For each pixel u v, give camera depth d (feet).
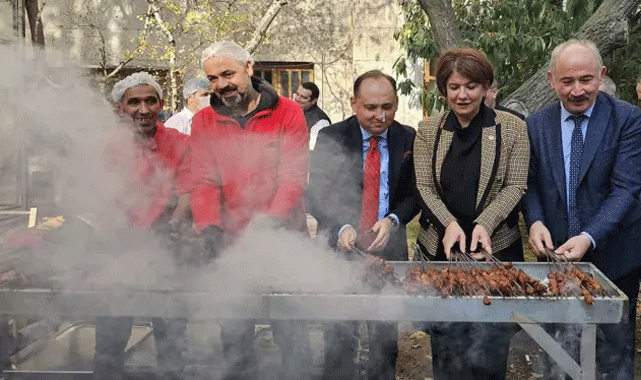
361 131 9.77
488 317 7.33
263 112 9.45
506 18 20.53
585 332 7.45
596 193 9.11
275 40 34.50
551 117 9.35
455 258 8.71
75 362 10.82
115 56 32.24
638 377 11.36
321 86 35.06
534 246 8.87
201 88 17.44
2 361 10.16
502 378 9.39
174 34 31.22
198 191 9.57
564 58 8.83
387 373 9.81
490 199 9.11
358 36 34.78
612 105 9.16
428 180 9.41
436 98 23.73
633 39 20.15
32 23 23.66
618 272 9.16
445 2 17.29
